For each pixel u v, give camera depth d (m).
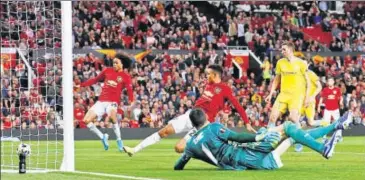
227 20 52.22
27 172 17.73
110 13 49.72
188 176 16.53
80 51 46.62
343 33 54.59
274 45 52.22
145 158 24.14
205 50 49.91
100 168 19.48
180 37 50.28
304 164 20.52
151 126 42.91
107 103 28.84
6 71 41.62
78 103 41.31
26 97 39.78
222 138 17.39
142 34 49.59
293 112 26.34
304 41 52.34
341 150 28.34
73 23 48.03
